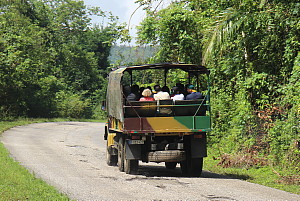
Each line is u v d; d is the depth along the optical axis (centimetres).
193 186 1769
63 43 12569
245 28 2838
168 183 1844
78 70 12019
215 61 3288
